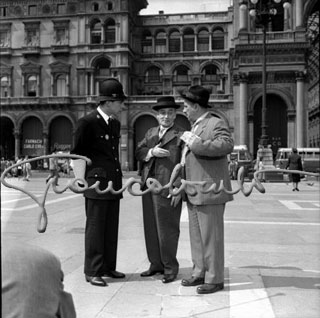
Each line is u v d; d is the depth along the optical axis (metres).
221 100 53.38
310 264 5.98
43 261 1.55
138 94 59.44
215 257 4.66
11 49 57.47
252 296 4.53
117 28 55.12
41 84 57.06
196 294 4.61
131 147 54.31
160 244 5.14
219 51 57.97
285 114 49.25
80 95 55.91
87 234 5.01
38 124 57.09
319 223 10.11
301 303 4.30
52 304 1.54
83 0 55.75
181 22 59.03
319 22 61.34
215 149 4.52
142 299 4.44
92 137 5.10
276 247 7.18
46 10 56.69
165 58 59.06
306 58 47.69
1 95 57.84
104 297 4.51
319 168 41.22
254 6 32.12
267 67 47.97
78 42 55.94
